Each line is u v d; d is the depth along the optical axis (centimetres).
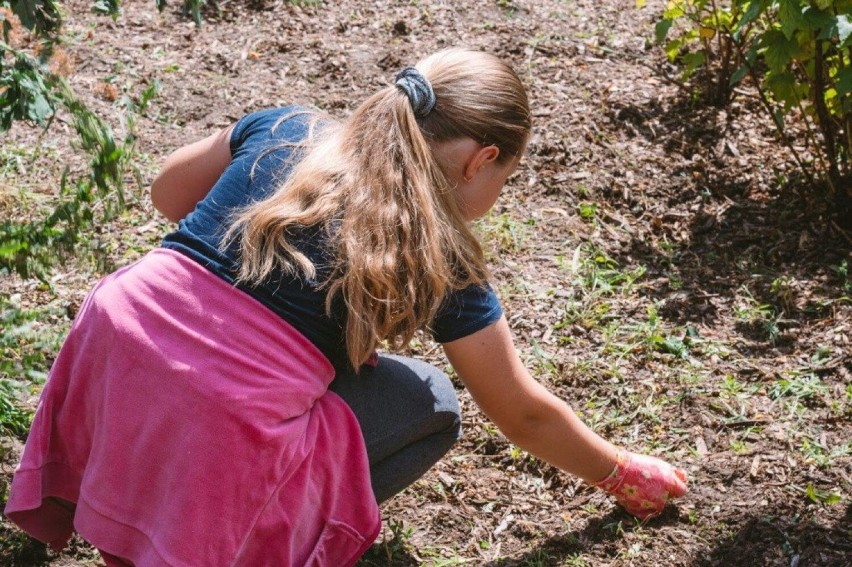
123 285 176
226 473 168
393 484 204
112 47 438
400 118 172
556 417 201
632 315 306
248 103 405
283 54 441
